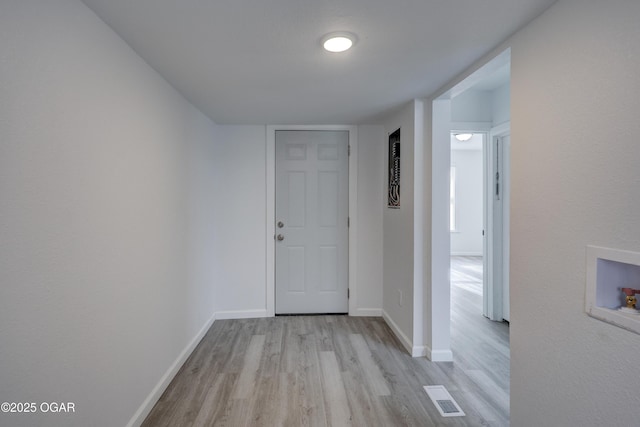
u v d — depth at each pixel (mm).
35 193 1064
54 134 1145
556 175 1288
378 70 1999
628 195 1003
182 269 2473
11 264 979
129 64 1669
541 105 1371
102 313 1439
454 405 1979
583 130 1163
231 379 2271
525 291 1457
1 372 948
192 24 1456
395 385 2201
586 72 1149
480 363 2523
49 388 1130
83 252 1307
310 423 1812
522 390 1476
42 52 1088
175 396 2064
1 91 939
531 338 1422
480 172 7840
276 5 1309
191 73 2031
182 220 2471
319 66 1934
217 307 3498
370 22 1447
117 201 1561
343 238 3605
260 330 3176
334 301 3621
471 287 4941
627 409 1010
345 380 2262
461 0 1282
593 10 1119
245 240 3523
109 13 1366
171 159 2248
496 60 1745
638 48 973
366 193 3562
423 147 2582
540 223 1372
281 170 3549
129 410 1678
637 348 979
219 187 3484
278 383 2221
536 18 1403
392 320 3174
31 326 1054
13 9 974
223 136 3482
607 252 1062
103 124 1441
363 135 3547
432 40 1620
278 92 2404
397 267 3018
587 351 1148
